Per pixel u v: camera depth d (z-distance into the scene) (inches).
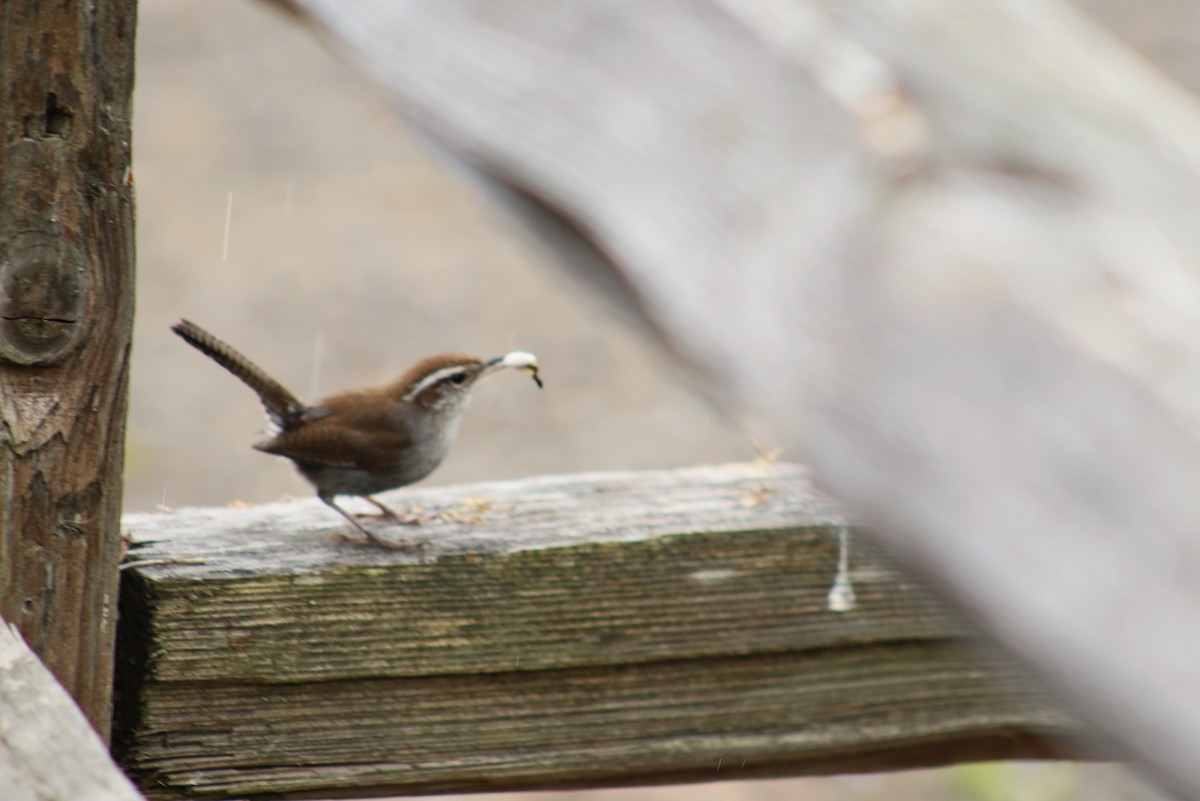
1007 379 127.8
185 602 278.4
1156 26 486.9
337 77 524.4
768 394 158.6
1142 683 108.0
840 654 280.4
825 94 161.9
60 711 256.2
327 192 452.1
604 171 199.0
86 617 277.6
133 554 278.8
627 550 279.6
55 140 276.8
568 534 279.7
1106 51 163.5
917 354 136.9
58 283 277.0
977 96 147.7
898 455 137.3
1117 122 143.7
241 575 278.5
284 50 540.1
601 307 217.9
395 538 279.4
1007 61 154.7
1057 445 121.2
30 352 277.0
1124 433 116.1
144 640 278.4
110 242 277.1
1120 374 118.6
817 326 149.6
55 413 277.1
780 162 165.5
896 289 140.4
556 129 211.9
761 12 177.2
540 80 217.5
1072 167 136.8
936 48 157.3
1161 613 108.5
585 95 207.0
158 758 278.7
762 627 280.1
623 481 281.1
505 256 425.1
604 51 205.9
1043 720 280.7
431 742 279.3
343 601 278.8
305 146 478.0
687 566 279.7
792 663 280.4
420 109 253.3
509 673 279.4
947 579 130.9
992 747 281.0
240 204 439.5
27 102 276.7
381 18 273.3
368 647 279.0
